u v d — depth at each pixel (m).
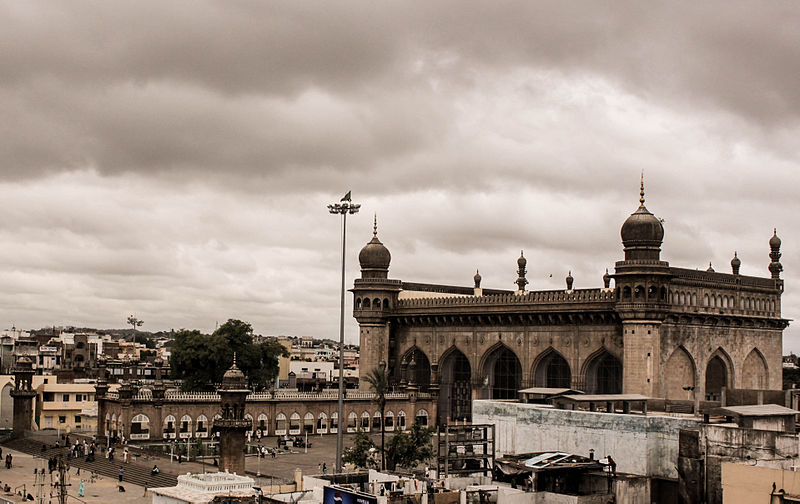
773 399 69.00
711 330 93.50
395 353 114.31
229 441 74.12
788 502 49.62
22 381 101.81
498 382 104.75
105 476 77.56
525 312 99.88
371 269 114.06
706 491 57.78
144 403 89.75
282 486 63.59
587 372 95.56
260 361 116.12
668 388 89.50
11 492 69.50
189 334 111.44
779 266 101.31
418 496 51.91
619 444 62.84
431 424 107.00
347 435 99.06
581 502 55.00
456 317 107.19
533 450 68.12
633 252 89.50
